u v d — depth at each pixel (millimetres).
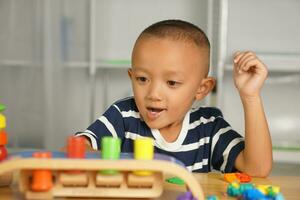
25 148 1933
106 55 2131
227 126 832
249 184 591
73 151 504
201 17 2078
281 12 2076
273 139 2086
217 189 604
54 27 1927
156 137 821
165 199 539
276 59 1828
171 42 722
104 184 515
